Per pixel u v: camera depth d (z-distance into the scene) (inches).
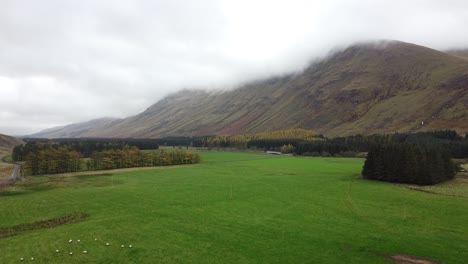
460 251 2063.2
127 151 7647.6
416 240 2267.5
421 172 4648.1
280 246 2159.2
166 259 1952.5
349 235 2380.7
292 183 4790.8
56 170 6441.9
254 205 3358.8
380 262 1903.3
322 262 1904.5
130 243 2224.4
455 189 4247.0
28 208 3307.1
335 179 5172.2
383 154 5012.3
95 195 3966.5
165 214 3009.4
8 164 7529.5
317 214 2984.7
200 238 2322.8
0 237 2407.7
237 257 1979.6
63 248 2137.1
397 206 3284.9
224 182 4948.3
